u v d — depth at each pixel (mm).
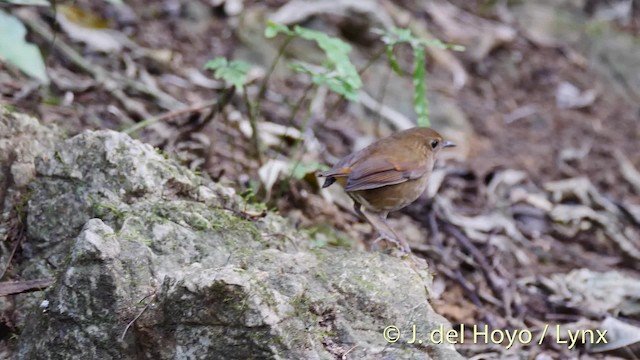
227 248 7465
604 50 18766
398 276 7441
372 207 8859
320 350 6676
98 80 11516
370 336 6992
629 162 15141
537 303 10500
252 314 6383
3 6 11023
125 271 6805
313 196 10219
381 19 15523
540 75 17406
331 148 12719
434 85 15781
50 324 6770
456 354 6965
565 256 11938
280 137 11680
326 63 10336
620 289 10820
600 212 13117
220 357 6453
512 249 11625
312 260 7422
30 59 7250
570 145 15344
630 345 9562
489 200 12781
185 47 13969
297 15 14969
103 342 6684
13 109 9383
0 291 7098
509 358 9086
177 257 7172
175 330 6535
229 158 10594
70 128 9523
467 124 15039
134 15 14195
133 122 10898
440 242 11094
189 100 12359
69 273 6723
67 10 12805
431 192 12078
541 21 19453
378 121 13414
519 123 15719
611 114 16906
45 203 7621
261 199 9617
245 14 14922
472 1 19469
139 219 7301
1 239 7598
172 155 9297
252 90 13367
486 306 10234
